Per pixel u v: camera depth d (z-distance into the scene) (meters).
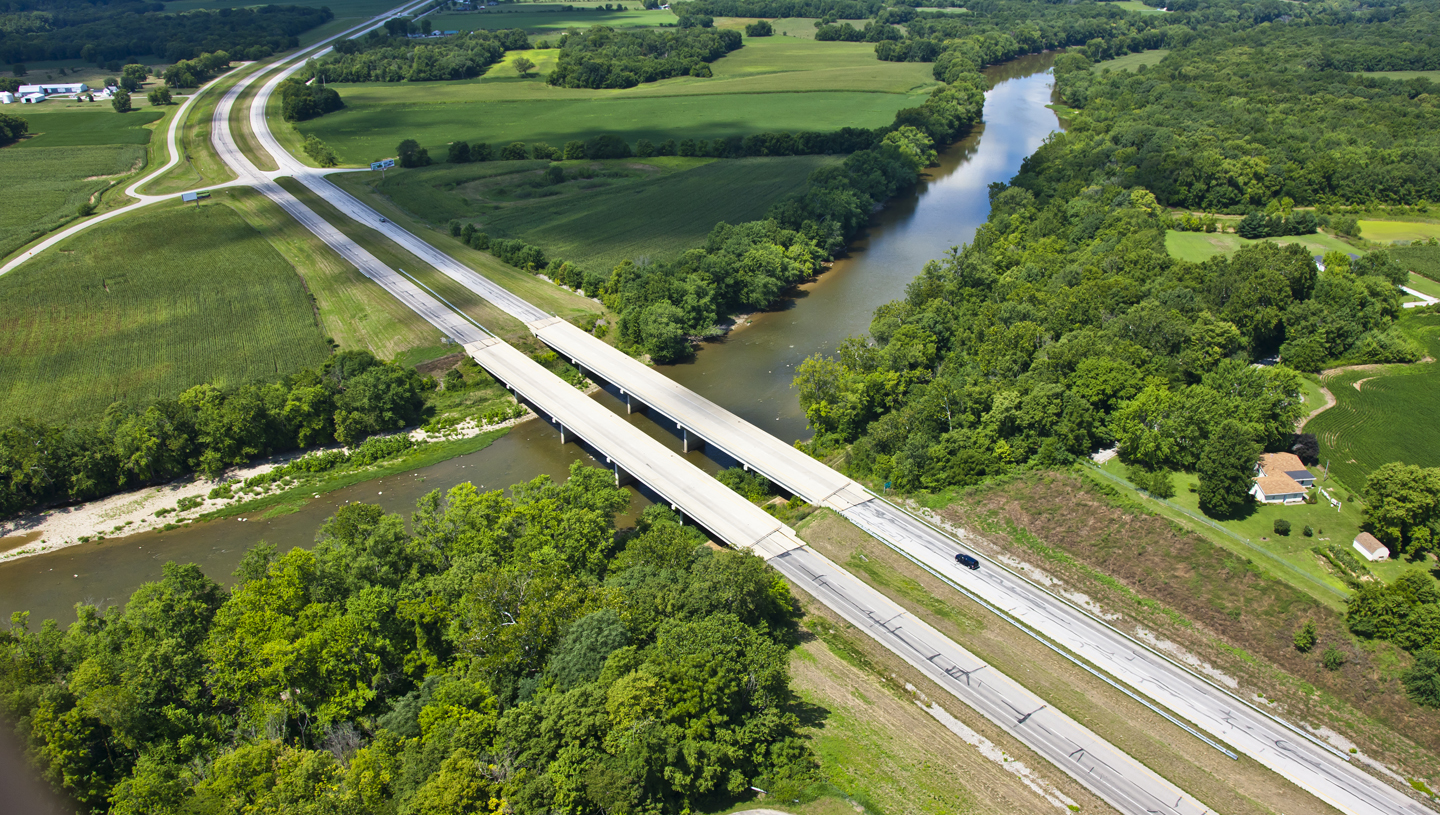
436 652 105.75
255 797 79.94
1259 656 111.62
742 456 155.75
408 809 76.62
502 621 102.44
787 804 87.38
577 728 83.69
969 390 153.62
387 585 111.38
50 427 155.25
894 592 123.25
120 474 154.00
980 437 148.88
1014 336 169.38
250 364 189.88
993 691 105.38
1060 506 138.38
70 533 145.75
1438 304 193.25
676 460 156.12
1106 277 195.00
